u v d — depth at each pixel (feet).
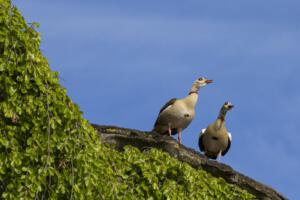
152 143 57.26
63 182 48.01
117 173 51.24
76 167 48.55
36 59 48.88
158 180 52.70
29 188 47.06
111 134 57.16
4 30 48.57
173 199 52.08
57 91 49.19
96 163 49.24
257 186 59.21
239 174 59.11
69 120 48.93
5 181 47.42
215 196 55.06
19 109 47.78
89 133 50.26
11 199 46.75
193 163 57.77
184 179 53.47
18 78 48.08
